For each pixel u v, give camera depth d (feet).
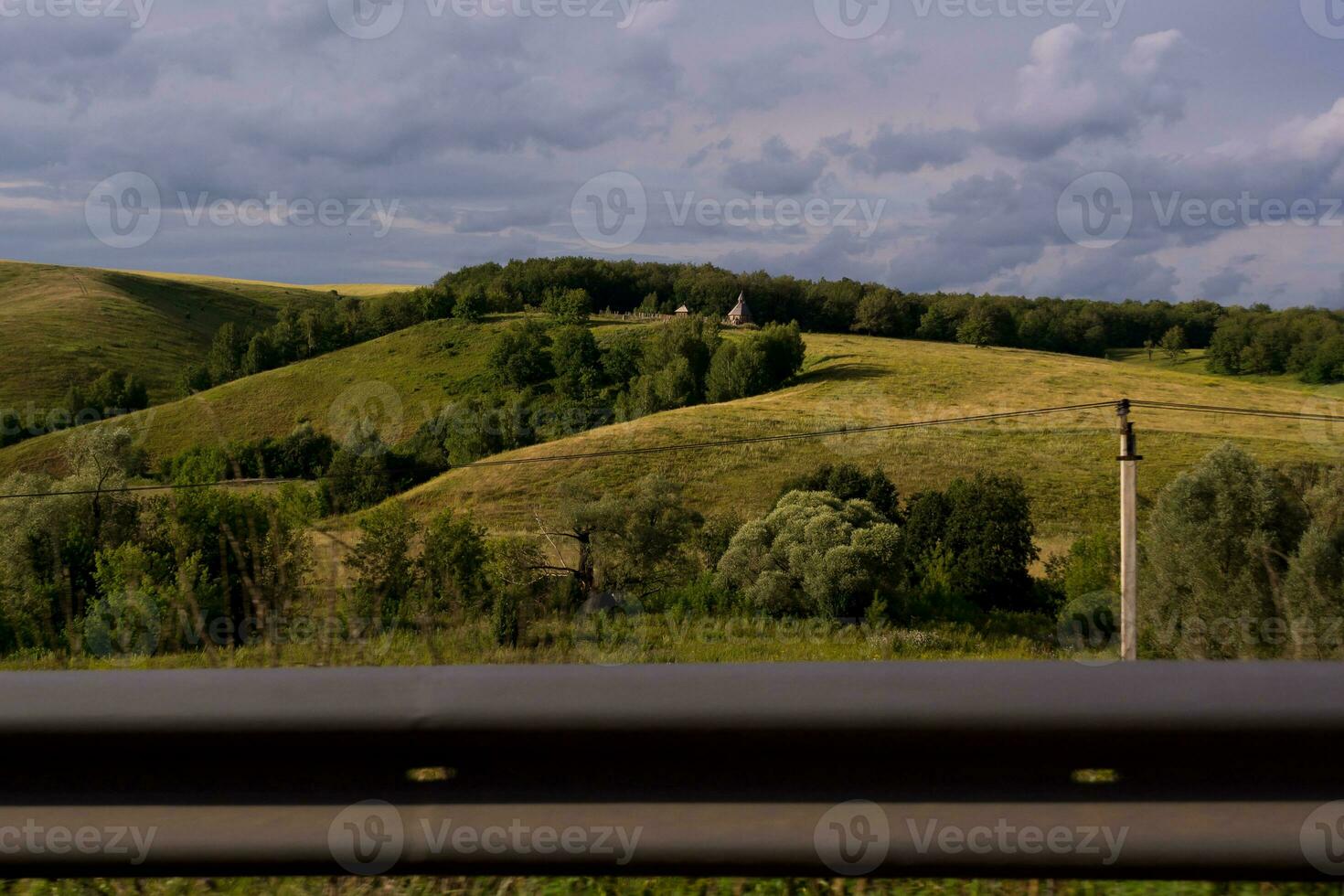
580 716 5.70
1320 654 12.85
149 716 5.74
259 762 5.91
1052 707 5.58
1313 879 5.58
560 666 5.98
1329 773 5.66
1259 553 34.35
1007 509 88.63
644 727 5.70
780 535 66.33
